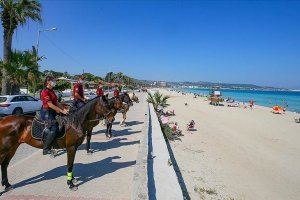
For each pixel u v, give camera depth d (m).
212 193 8.73
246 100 82.94
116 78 111.00
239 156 13.72
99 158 9.12
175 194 6.72
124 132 14.09
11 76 24.91
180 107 42.50
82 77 10.52
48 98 6.20
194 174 10.35
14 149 6.27
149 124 16.92
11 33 24.27
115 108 11.07
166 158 9.61
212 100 51.12
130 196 6.18
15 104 19.45
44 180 7.02
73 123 6.43
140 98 52.03
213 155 13.44
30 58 26.44
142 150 9.65
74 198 6.00
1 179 6.79
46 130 6.14
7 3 23.23
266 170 11.84
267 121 29.34
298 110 50.94
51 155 8.80
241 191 9.24
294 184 10.41
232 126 24.06
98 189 6.53
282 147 16.58
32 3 24.38
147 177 7.06
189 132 19.36
